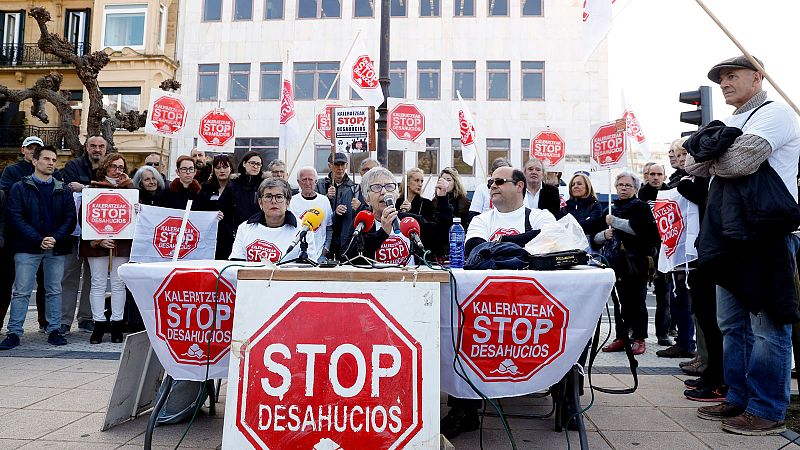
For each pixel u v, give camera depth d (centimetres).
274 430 232
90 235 586
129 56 2302
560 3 2336
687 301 562
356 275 245
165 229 575
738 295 334
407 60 2353
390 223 367
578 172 628
